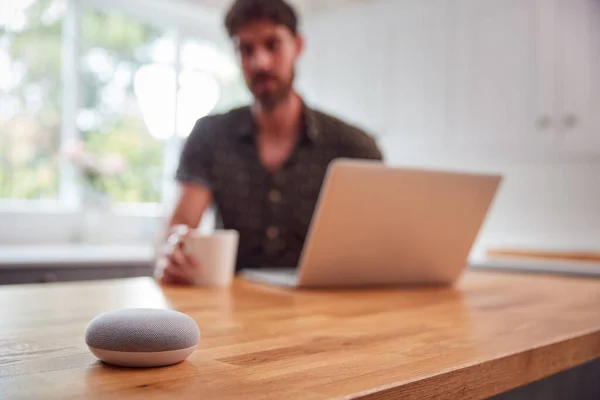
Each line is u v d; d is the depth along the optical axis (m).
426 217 1.08
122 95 3.02
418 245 1.11
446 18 2.80
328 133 1.71
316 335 0.67
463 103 2.76
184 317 0.55
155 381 0.47
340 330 0.70
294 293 1.04
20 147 2.68
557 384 0.96
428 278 1.17
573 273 1.42
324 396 0.43
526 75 2.55
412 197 1.05
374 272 1.12
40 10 2.73
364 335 0.67
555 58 2.47
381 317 0.80
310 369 0.51
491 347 0.62
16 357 0.54
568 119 2.45
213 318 0.77
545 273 1.48
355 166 0.98
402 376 0.49
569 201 2.72
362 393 0.44
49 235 2.71
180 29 3.22
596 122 2.38
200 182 1.64
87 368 0.50
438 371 0.51
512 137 2.61
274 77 1.58
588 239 2.65
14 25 2.65
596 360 1.09
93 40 2.91
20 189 2.68
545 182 2.79
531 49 2.54
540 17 2.50
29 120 2.70
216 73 3.39
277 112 1.66
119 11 2.99
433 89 2.86
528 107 2.55
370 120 3.11
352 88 3.19
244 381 0.47
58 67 2.80
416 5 2.91
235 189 1.66
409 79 2.95
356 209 1.02
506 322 0.78
